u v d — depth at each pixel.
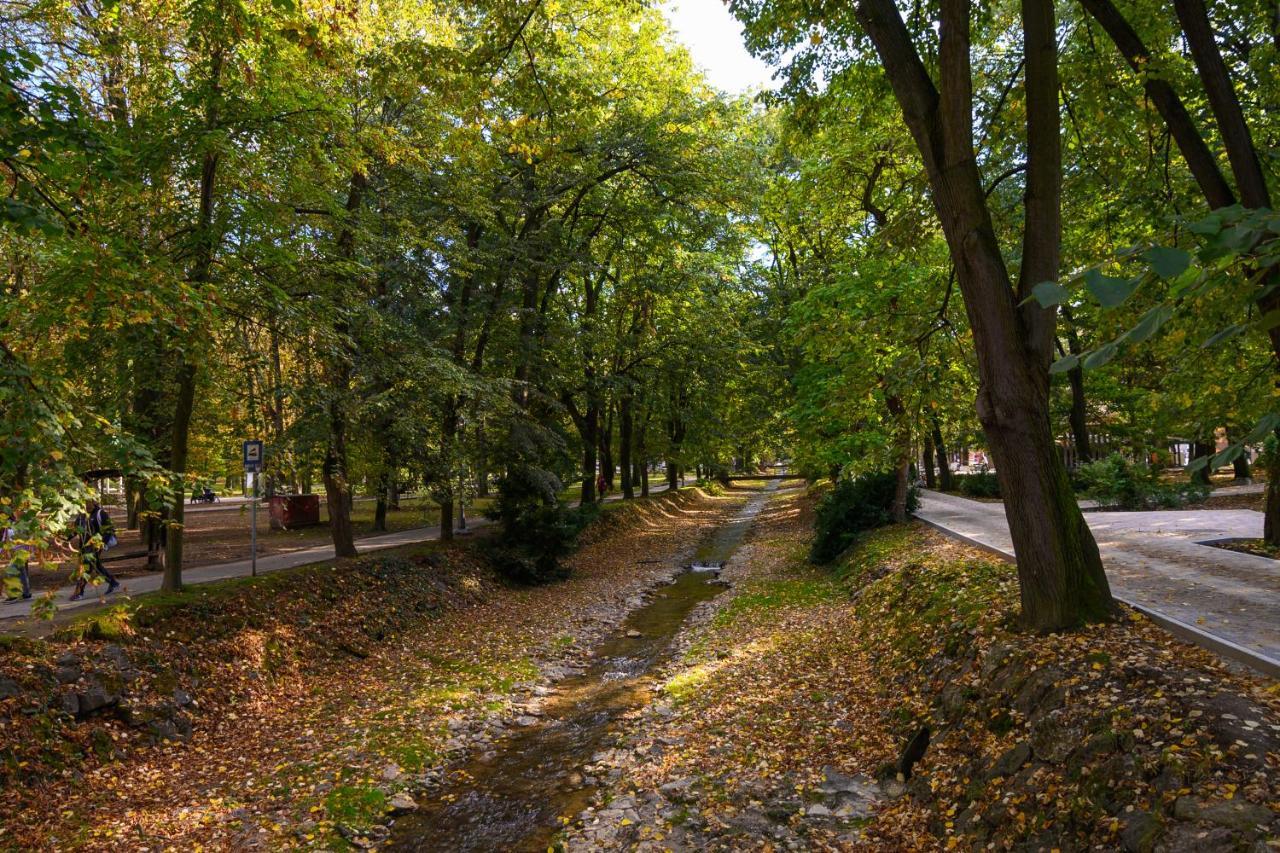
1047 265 7.88
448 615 16.97
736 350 29.59
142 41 11.47
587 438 31.64
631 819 7.45
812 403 20.45
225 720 10.51
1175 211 10.02
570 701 11.79
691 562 25.00
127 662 10.09
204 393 16.55
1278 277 1.96
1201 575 10.35
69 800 7.92
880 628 11.96
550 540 21.38
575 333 24.58
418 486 19.64
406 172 17.34
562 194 22.77
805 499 38.81
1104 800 5.36
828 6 10.22
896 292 15.28
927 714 8.23
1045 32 7.78
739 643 13.39
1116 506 22.27
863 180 18.31
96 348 10.91
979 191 7.89
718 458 44.25
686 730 9.64
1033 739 6.38
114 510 36.72
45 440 5.77
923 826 6.55
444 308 20.69
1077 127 11.31
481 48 9.95
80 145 6.02
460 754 9.77
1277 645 6.74
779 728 9.20
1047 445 8.02
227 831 7.52
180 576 12.82
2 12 11.48
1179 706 5.73
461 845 7.39
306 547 21.77
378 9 15.62
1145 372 26.83
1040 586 8.03
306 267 13.91
